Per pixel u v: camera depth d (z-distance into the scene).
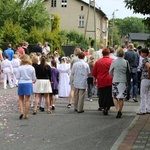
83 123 11.70
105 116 13.11
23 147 8.59
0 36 42.12
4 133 10.07
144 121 11.69
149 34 11.61
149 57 13.13
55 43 46.50
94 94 19.64
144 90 13.05
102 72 13.45
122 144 8.54
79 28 81.31
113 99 12.95
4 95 18.69
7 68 22.28
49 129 10.71
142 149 8.06
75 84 13.95
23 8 57.94
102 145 8.83
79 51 15.36
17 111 13.93
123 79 12.84
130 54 16.61
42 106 14.23
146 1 10.03
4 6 57.06
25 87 12.30
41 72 13.38
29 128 10.82
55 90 14.37
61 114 13.50
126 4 10.32
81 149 8.45
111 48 16.72
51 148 8.53
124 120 12.30
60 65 18.75
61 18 81.44
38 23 58.25
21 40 42.31
